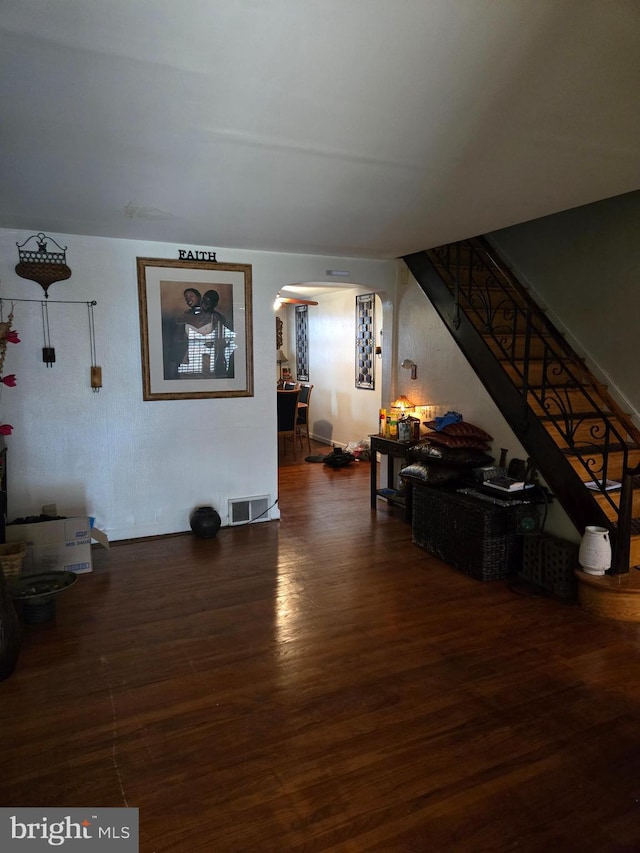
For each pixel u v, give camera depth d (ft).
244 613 10.47
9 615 8.39
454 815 5.88
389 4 4.44
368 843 5.56
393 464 17.66
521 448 12.74
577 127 6.85
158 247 13.85
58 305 13.07
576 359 13.99
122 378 13.91
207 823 5.80
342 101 6.16
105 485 14.07
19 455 13.05
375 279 16.79
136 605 10.82
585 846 5.52
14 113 6.43
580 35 4.91
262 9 4.49
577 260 14.15
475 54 5.21
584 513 10.92
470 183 9.04
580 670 8.54
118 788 6.27
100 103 6.18
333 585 11.71
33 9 4.46
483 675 8.43
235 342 15.08
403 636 9.59
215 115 6.50
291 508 17.54
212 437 15.17
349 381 26.25
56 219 11.44
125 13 4.54
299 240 13.57
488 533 11.65
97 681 8.34
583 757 6.73
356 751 6.84
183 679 8.38
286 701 7.84
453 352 14.75
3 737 7.12
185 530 15.14
